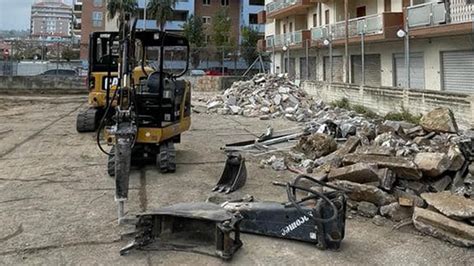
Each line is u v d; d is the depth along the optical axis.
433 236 4.48
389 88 15.87
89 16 58.78
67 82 28.27
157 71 7.88
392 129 8.11
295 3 30.56
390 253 4.12
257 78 21.48
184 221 4.34
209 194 6.06
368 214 5.08
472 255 4.07
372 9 23.86
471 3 14.98
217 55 35.50
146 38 8.17
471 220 4.46
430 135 7.77
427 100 13.83
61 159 8.38
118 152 4.74
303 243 4.32
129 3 47.91
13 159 8.36
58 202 5.65
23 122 14.07
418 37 18.22
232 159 6.58
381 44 21.84
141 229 4.24
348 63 22.95
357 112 16.97
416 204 5.01
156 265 3.86
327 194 4.50
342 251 4.17
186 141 10.66
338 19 26.98
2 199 5.76
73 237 4.48
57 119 14.95
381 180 5.34
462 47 16.69
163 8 52.00
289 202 4.59
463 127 12.02
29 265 3.84
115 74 11.43
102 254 4.08
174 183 6.66
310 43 27.88
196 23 51.88
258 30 54.91
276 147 9.50
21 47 29.94
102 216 5.12
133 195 5.98
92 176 7.05
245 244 4.29
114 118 5.95
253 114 16.56
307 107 17.55
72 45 31.23
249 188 6.39
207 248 4.12
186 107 8.69
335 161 6.72
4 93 26.70
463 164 5.75
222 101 19.36
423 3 18.58
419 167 5.44
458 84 17.05
